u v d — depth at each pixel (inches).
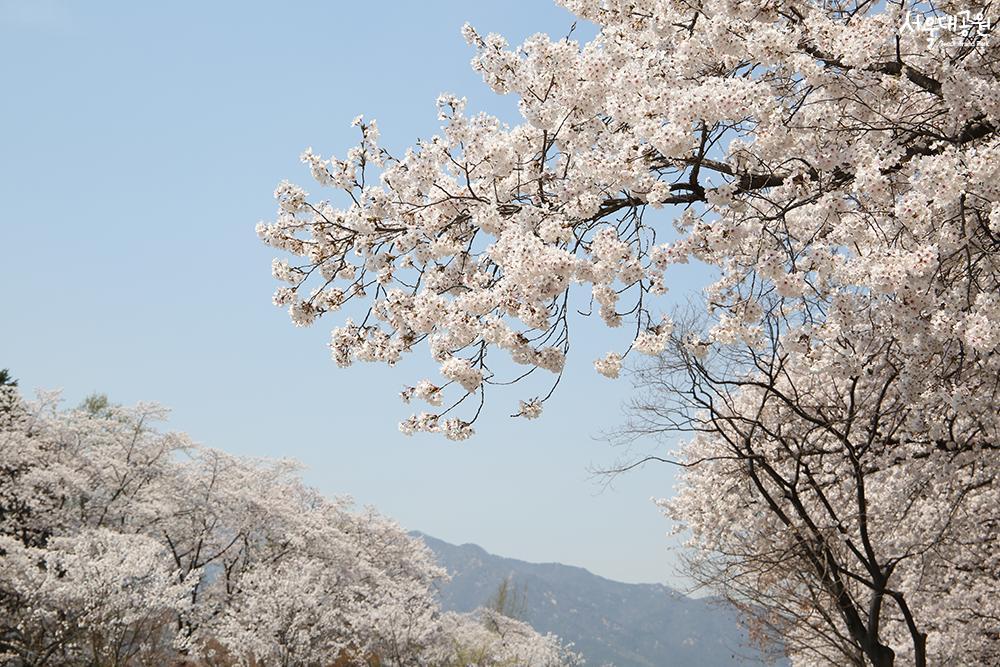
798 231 205.2
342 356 204.7
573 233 173.8
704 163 183.9
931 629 373.1
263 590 852.0
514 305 168.7
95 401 1202.6
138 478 954.1
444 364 174.6
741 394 367.6
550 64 182.1
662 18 199.8
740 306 201.0
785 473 334.3
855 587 336.2
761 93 159.3
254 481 1085.1
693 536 432.8
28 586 619.8
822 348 217.5
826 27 180.4
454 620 1104.8
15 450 847.1
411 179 196.4
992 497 314.0
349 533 1211.9
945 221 172.2
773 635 336.2
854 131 180.9
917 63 180.2
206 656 827.4
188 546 975.0
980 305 154.4
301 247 209.2
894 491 288.0
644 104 173.3
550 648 1078.4
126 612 637.9
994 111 165.0
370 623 927.7
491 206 184.4
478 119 205.5
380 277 203.0
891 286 150.6
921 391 204.1
